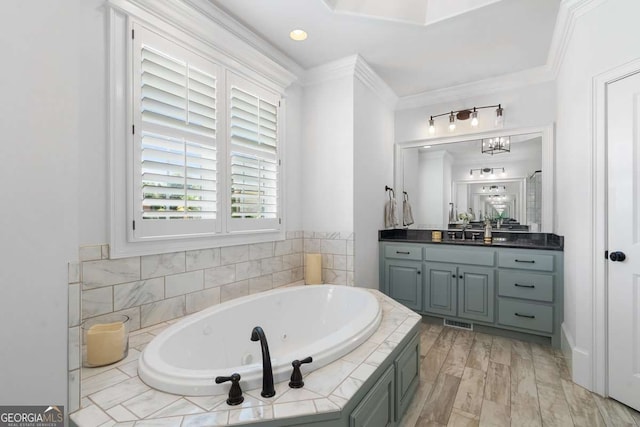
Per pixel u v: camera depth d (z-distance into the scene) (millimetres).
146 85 1723
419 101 3586
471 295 2928
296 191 2996
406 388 1660
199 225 2012
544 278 2602
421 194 3635
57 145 1032
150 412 997
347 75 2820
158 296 1799
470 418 1647
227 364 1809
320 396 1069
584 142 1906
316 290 2438
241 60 2320
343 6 2104
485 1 2021
